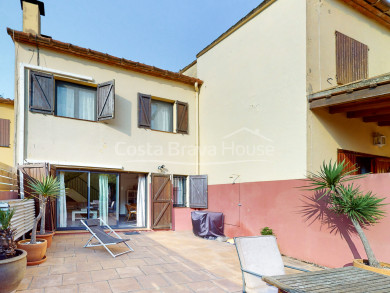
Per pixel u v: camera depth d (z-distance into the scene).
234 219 7.79
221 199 8.37
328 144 6.25
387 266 4.00
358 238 4.76
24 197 6.11
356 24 7.16
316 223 5.50
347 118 6.69
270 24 7.06
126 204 10.69
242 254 3.25
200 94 9.98
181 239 7.52
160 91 9.23
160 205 8.82
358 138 6.91
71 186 8.02
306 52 6.03
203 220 7.93
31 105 6.91
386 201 4.41
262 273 3.23
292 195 6.09
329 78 6.38
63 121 7.36
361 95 5.04
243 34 8.01
